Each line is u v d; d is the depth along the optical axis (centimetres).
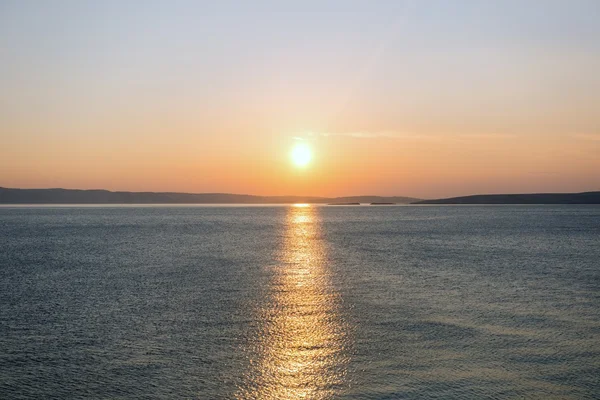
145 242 5409
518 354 1445
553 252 4272
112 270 3203
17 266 3416
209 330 1709
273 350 1488
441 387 1214
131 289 2495
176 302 2170
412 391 1193
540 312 1961
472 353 1455
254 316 1906
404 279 2786
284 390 1201
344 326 1753
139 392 1191
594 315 1912
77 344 1559
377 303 2136
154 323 1809
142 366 1359
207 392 1191
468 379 1262
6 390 1205
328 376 1285
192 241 5559
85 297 2295
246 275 2959
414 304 2112
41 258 3888
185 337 1627
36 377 1284
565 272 3064
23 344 1565
